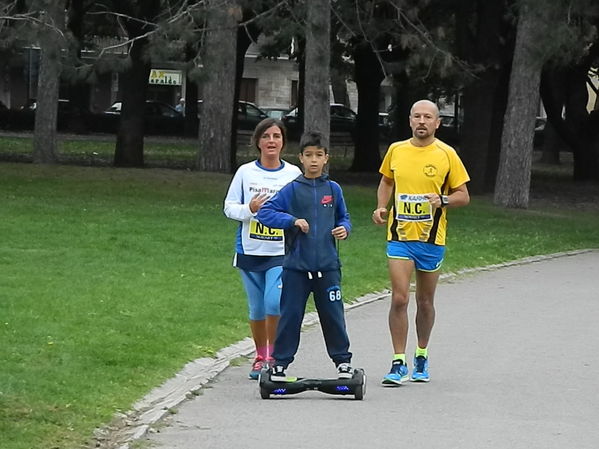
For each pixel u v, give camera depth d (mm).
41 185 44406
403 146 16281
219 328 19672
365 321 21656
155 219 36062
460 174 16188
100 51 41188
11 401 13828
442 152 16125
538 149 109938
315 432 13492
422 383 16422
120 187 44969
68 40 40781
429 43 45812
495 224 40438
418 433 13516
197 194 44188
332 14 46812
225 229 34375
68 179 46688
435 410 14719
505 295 25484
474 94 52594
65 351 16922
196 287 23750
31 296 21484
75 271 25094
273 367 15289
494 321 21859
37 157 55250
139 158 58969
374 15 48344
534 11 37938
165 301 21828
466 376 16953
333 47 56969
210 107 51500
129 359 16703
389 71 46781
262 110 114562
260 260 16312
